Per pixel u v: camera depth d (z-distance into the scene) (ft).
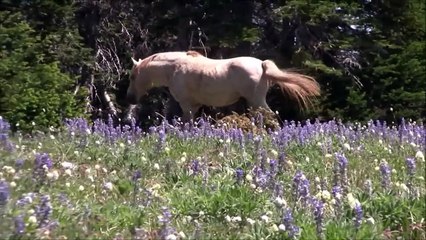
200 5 85.87
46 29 72.95
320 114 82.07
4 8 71.31
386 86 85.10
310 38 84.84
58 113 61.87
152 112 81.00
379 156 33.22
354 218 20.56
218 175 27.68
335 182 25.70
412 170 26.04
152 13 84.64
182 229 20.85
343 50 86.02
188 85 54.08
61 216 19.67
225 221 21.77
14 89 58.39
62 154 31.65
